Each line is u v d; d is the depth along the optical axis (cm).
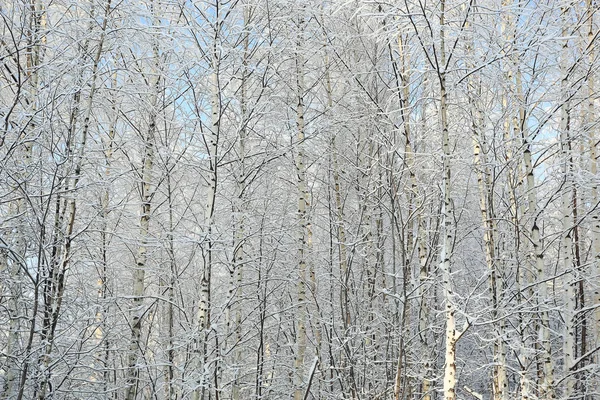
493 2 623
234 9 607
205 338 549
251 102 676
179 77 617
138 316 634
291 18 707
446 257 475
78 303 605
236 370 593
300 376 674
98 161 606
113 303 647
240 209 701
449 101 685
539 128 612
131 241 618
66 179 540
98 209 610
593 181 627
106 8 581
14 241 568
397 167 709
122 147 726
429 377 662
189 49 615
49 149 523
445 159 493
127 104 694
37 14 593
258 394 768
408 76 666
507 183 716
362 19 694
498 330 595
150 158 670
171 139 715
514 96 615
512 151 687
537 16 580
